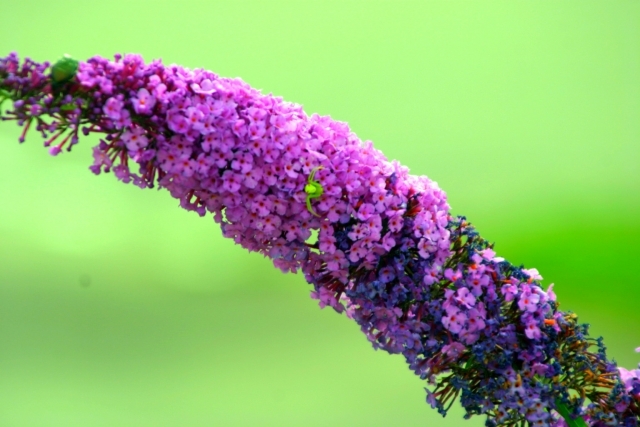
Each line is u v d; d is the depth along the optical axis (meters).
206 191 0.94
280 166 0.94
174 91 0.93
